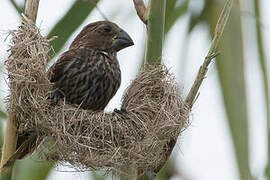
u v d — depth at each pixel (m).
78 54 4.99
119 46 5.02
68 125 4.88
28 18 4.86
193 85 4.88
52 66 4.97
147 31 4.86
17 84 4.86
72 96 4.98
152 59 4.86
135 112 4.90
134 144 4.88
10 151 4.84
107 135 4.89
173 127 4.88
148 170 4.88
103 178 4.91
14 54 4.86
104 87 5.00
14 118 4.85
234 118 4.85
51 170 4.91
